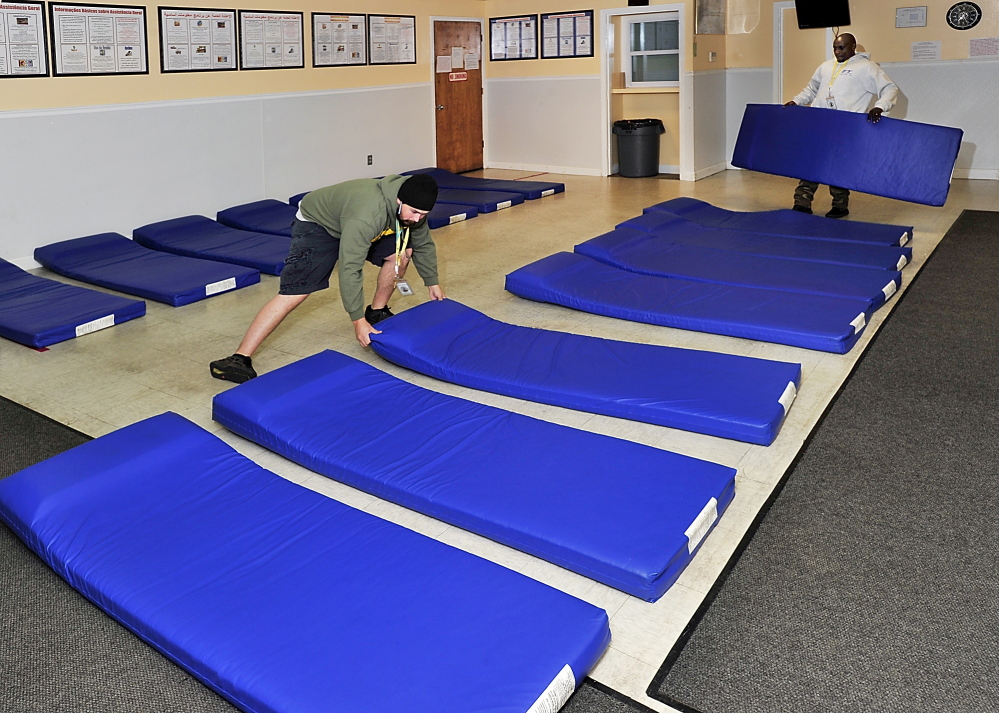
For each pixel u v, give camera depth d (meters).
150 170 6.73
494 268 5.77
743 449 3.10
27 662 2.10
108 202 6.48
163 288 5.11
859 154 6.55
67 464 2.70
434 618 2.05
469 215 7.45
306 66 7.94
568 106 10.05
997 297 4.77
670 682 2.00
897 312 4.59
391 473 2.78
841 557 2.45
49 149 6.05
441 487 2.67
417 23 9.18
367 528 2.45
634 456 2.80
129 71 6.48
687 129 9.35
